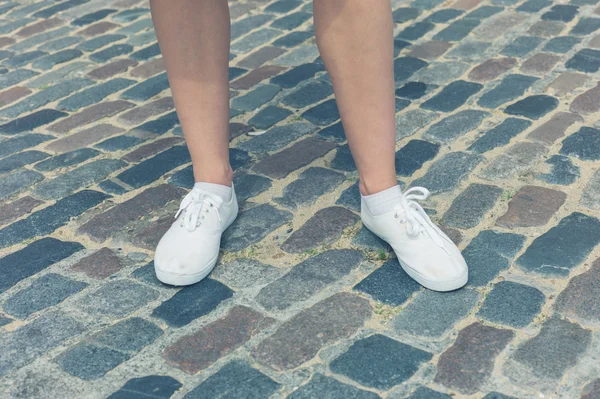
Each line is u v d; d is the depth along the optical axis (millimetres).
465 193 2365
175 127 2939
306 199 2410
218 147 2160
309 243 2201
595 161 2463
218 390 1708
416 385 1682
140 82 3350
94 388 1739
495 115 2795
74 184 2605
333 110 2955
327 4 1855
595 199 2277
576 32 3395
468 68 3182
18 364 1828
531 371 1689
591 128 2641
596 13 3568
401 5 3904
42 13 4289
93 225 2371
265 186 2500
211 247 2098
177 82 2068
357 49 1883
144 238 2289
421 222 1995
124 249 2252
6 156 2830
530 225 2191
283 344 1829
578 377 1665
